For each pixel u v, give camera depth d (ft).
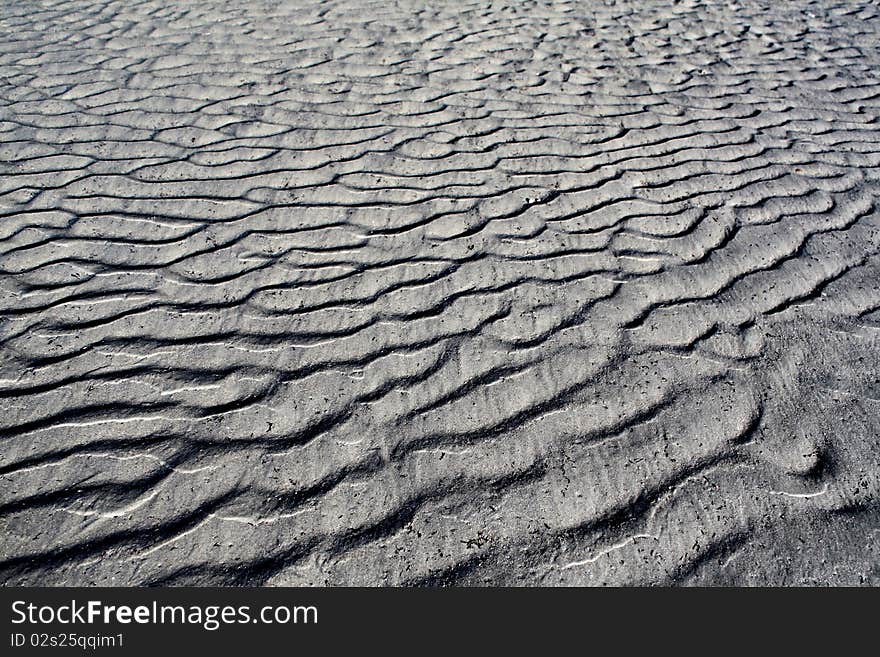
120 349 7.17
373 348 7.28
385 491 5.76
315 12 20.17
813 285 8.34
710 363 7.11
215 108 13.41
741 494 5.76
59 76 14.87
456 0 21.67
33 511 5.49
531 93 14.49
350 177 10.87
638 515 5.60
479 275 8.48
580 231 9.45
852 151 12.14
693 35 18.89
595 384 6.82
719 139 12.50
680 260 8.84
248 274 8.48
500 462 6.01
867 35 19.34
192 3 20.86
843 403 6.63
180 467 5.90
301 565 5.23
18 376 6.75
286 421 6.38
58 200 9.97
